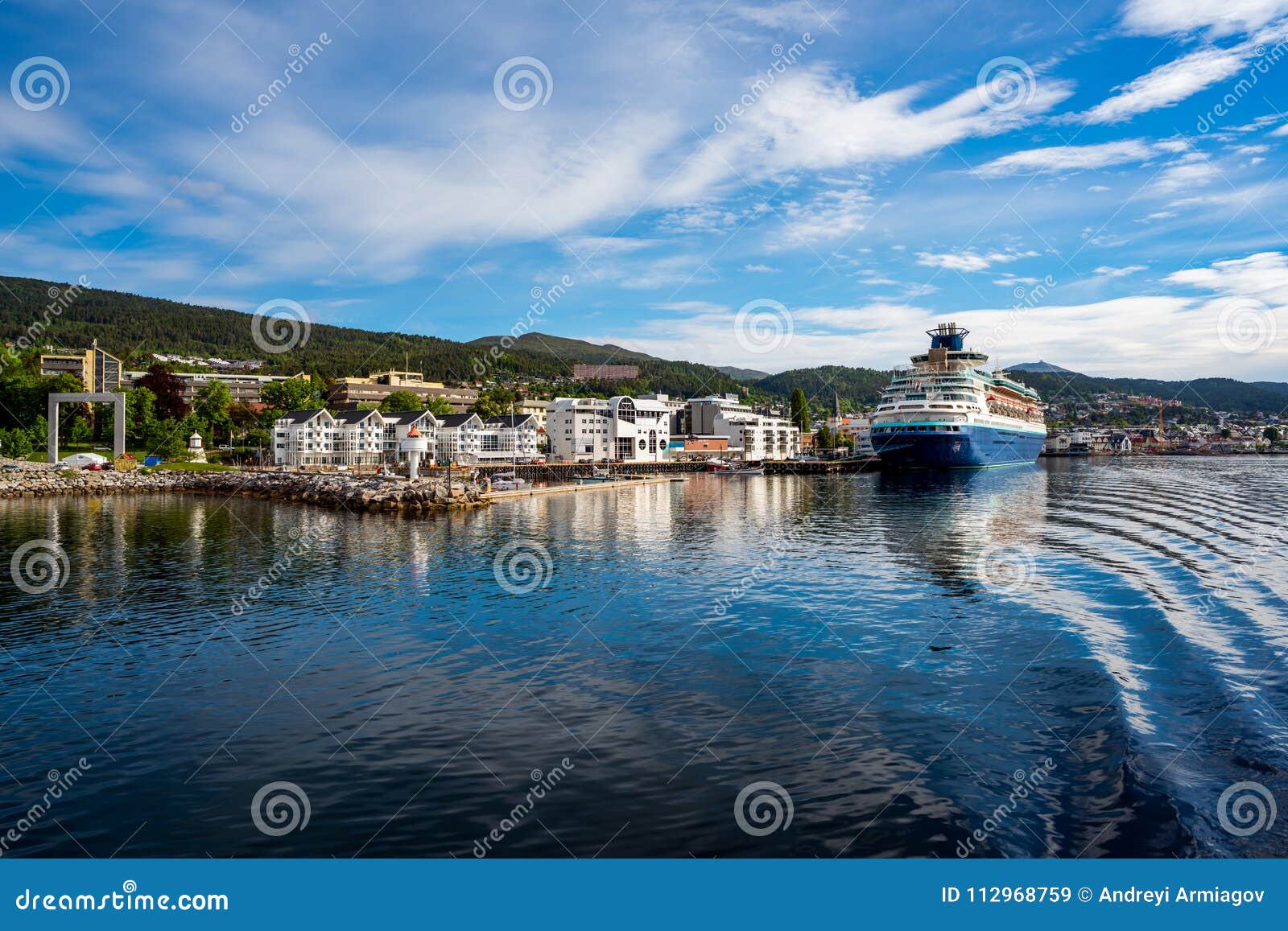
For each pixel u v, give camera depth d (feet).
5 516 236.22
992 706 64.95
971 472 469.98
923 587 115.75
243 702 68.23
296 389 626.23
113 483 350.84
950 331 533.14
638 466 591.37
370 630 92.73
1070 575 123.03
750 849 44.45
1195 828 45.57
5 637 89.81
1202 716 61.62
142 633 91.50
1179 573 121.19
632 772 53.83
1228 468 494.18
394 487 280.92
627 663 78.84
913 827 46.65
